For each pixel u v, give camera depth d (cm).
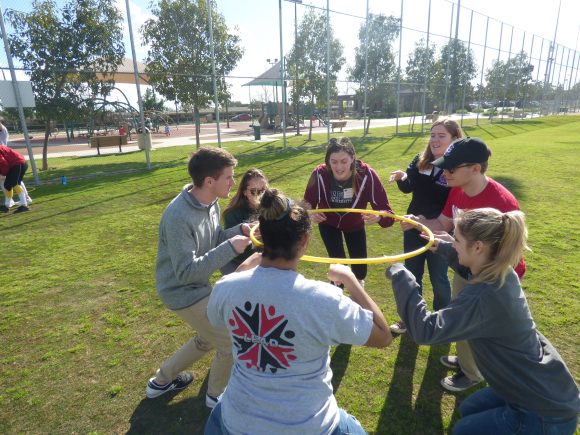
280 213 135
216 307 147
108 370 309
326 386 142
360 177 348
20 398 281
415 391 279
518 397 165
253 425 137
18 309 406
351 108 4800
